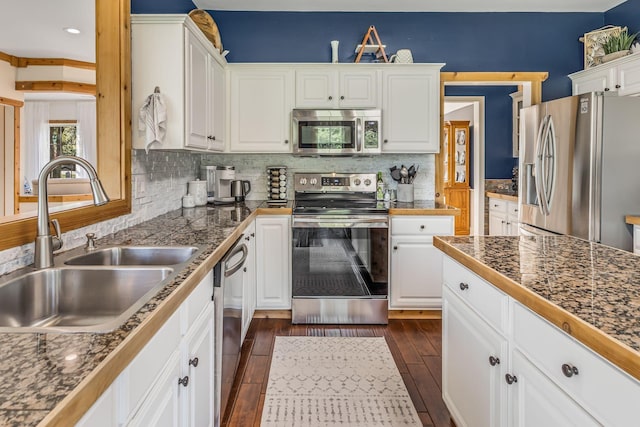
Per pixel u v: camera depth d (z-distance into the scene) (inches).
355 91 134.6
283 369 95.6
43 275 52.1
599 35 140.6
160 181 108.1
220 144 125.5
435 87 135.3
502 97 205.2
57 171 177.8
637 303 37.4
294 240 123.0
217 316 66.0
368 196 145.0
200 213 112.0
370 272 124.0
